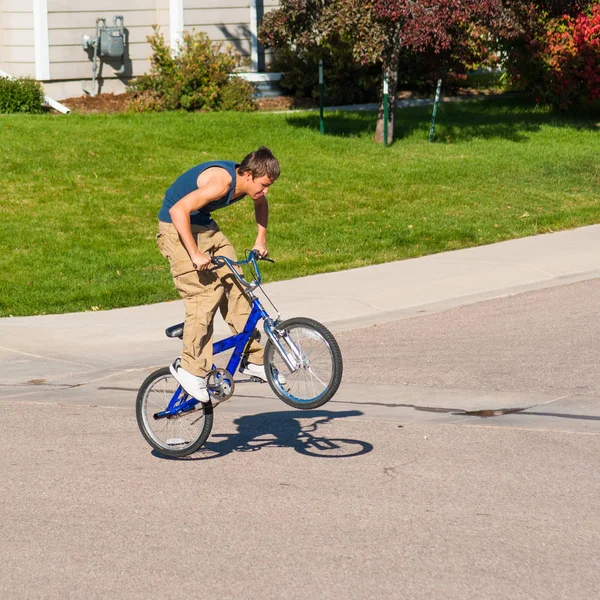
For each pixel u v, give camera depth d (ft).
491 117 220.84
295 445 65.72
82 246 125.59
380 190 156.56
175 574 46.78
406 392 77.51
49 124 179.32
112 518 53.62
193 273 61.77
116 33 216.33
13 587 45.85
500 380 79.36
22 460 63.36
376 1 171.73
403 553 48.52
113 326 98.63
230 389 62.03
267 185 61.16
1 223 131.75
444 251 129.80
